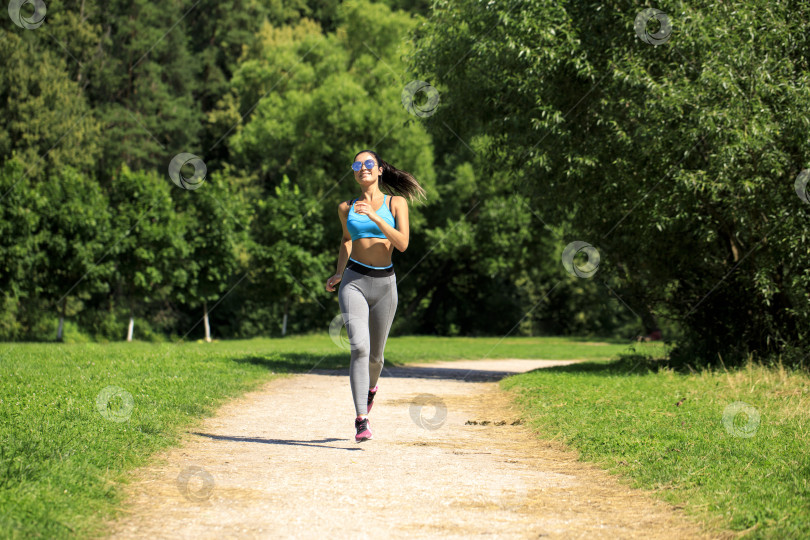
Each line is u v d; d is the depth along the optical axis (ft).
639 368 45.06
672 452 18.10
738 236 42.06
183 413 23.00
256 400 28.99
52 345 61.41
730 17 37.88
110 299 119.55
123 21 138.21
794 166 39.11
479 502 14.03
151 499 13.61
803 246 37.42
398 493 14.49
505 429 23.72
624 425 22.38
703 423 22.29
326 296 126.93
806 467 15.97
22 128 109.91
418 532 12.04
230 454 17.90
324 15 170.40
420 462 17.65
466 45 46.80
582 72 40.09
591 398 29.17
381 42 124.77
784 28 37.58
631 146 40.11
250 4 156.87
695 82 37.83
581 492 15.08
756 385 31.71
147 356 42.68
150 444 17.75
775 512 12.80
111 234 98.84
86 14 135.44
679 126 38.19
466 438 21.71
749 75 37.42
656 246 44.62
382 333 19.51
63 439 16.76
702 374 37.04
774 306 42.45
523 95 42.68
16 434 17.03
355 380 18.88
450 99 49.55
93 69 131.64
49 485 13.10
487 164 52.37
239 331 130.62
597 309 136.15
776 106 38.17
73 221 95.91
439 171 135.23
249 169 145.18
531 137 43.86
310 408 27.20
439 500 14.08
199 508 13.11
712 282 44.73
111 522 12.12
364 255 18.97
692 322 46.26
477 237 131.64
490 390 37.01
